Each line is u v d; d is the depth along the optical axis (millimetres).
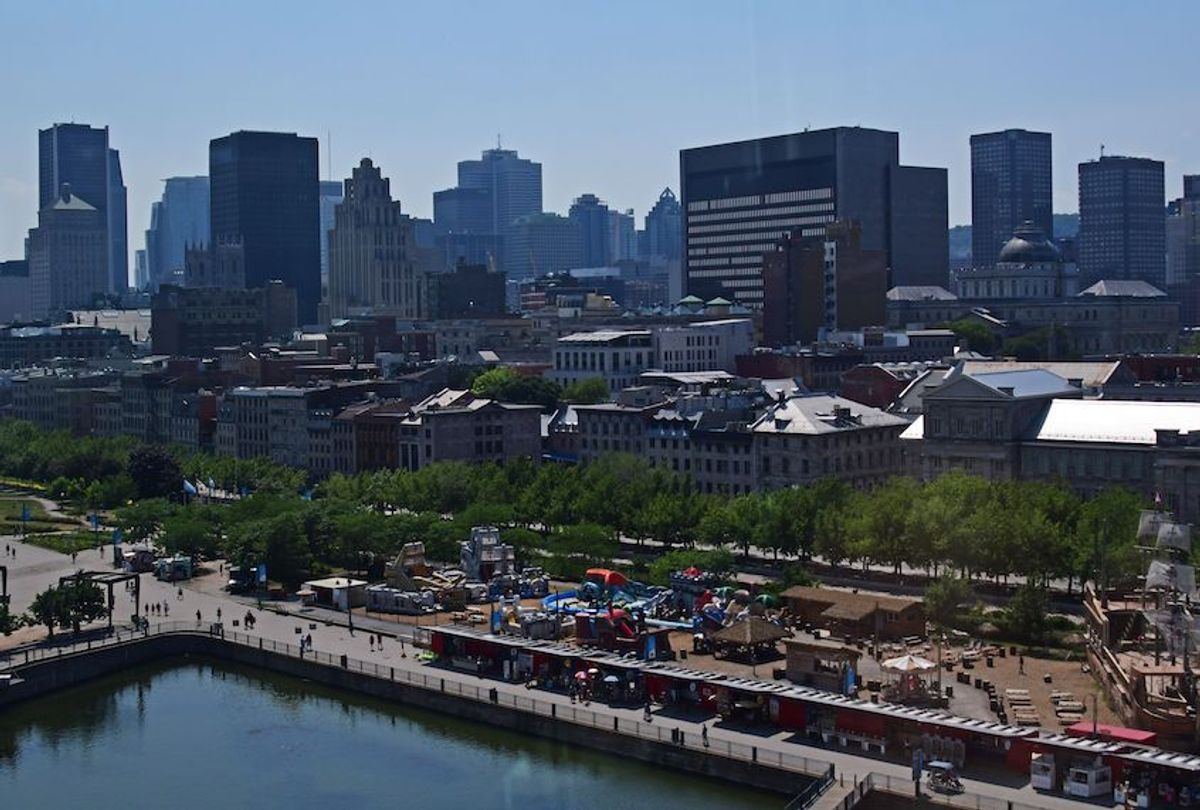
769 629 190250
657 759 160000
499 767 165125
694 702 172750
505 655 192375
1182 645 159750
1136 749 139875
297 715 189625
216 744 177500
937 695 166375
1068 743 140875
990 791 139875
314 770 166750
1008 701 166375
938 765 141500
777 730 162875
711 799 151250
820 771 147250
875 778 143500
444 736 178500
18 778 167625
